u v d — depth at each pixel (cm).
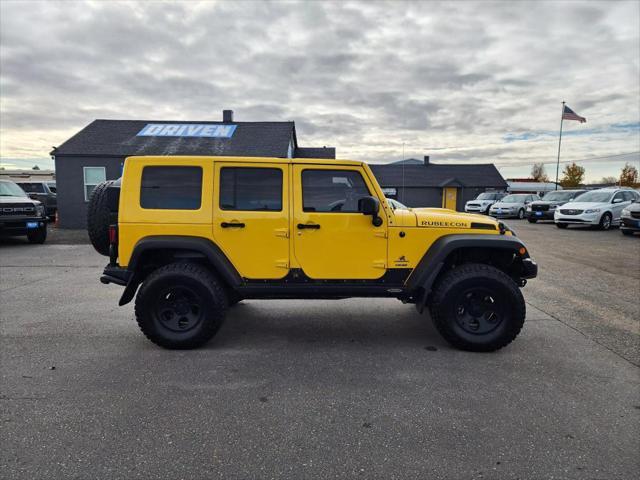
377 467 226
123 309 527
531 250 1043
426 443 248
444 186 3503
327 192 401
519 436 255
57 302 559
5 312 512
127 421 269
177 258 416
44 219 1151
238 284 394
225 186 394
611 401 298
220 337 431
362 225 397
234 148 1712
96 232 418
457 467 226
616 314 511
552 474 220
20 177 3528
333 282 402
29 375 336
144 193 391
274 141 1781
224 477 217
